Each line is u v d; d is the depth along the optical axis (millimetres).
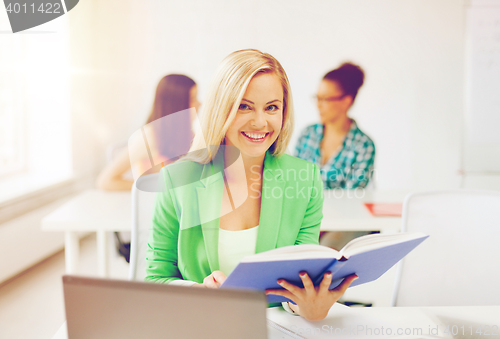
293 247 610
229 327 443
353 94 2363
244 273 579
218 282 817
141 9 3305
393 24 3113
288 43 3174
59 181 2973
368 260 649
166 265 978
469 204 1122
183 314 457
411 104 3180
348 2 3113
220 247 983
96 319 489
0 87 2840
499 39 2965
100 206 1746
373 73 3166
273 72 961
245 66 948
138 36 3330
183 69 3338
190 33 3285
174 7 3275
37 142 3176
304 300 665
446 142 3186
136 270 1100
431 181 3229
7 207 2430
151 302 466
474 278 1103
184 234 963
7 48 2877
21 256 2570
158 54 3334
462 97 3121
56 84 3158
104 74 3383
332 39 3148
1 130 2863
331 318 789
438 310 830
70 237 1628
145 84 3375
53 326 1886
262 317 430
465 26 3006
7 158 2951
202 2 3236
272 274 610
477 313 813
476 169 3059
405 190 2111
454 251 1117
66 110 3178
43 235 2822
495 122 3010
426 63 3127
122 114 3426
